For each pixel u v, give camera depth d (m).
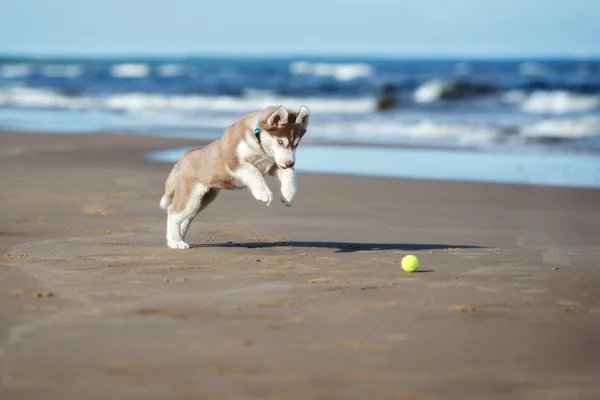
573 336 5.90
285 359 5.29
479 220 12.22
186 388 4.73
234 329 5.96
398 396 4.67
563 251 9.69
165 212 12.46
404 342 5.69
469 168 19.52
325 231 11.12
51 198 13.77
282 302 6.79
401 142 26.19
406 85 53.62
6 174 17.00
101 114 39.66
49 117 36.88
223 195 14.48
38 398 4.55
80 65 116.38
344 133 29.62
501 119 34.72
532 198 14.62
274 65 119.75
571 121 30.16
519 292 7.33
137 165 19.09
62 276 7.76
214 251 9.31
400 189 15.59
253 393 4.67
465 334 5.91
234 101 46.59
